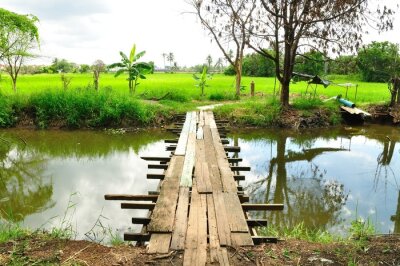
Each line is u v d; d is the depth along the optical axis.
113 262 4.36
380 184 9.82
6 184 9.59
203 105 19.88
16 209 7.86
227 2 17.53
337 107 18.58
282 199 8.71
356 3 15.23
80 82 31.70
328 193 9.11
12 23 16.81
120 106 16.48
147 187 9.09
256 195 9.00
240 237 4.76
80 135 15.26
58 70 60.44
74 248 4.80
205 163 7.92
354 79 43.50
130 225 6.88
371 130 17.23
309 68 36.06
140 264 4.22
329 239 5.66
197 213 5.35
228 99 22.98
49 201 8.20
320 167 11.51
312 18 15.68
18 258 4.46
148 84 32.34
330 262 4.50
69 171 10.62
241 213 5.38
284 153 13.23
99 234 6.45
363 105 19.64
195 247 4.45
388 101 19.88
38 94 16.84
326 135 16.19
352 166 11.64
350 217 7.61
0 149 13.15
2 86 23.55
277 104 18.05
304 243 5.06
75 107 16.31
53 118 16.28
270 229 6.49
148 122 16.50
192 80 40.34
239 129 16.62
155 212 5.32
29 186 9.33
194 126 12.78
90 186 9.23
